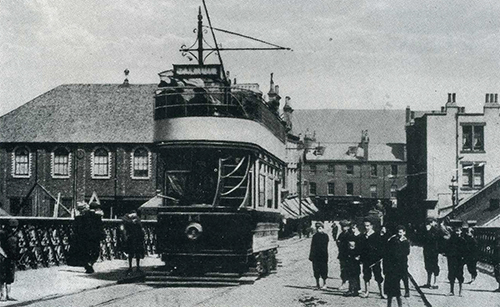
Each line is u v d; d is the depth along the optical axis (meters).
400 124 123.19
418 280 22.11
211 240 18.91
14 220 15.02
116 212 46.25
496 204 47.50
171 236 19.11
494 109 59.12
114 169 46.31
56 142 46.50
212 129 19.31
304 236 65.94
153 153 46.09
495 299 16.58
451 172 59.44
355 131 122.88
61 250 24.42
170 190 19.97
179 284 18.81
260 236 20.80
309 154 105.88
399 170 103.00
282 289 18.31
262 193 21.34
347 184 104.19
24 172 46.88
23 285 17.88
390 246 14.59
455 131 59.69
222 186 19.23
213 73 21.28
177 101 20.00
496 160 58.94
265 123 22.02
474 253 20.20
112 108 48.47
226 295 16.64
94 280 19.50
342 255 18.86
